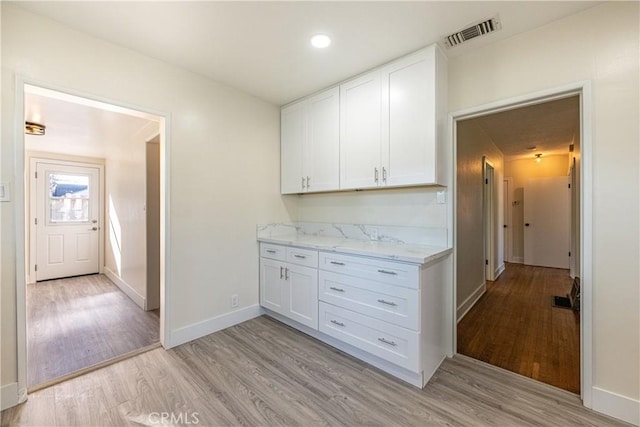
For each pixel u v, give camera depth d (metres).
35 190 4.60
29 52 1.70
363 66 2.33
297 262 2.59
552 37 1.80
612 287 1.60
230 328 2.71
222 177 2.68
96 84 1.95
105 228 5.14
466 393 1.80
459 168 2.97
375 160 2.35
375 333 2.02
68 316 3.09
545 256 5.68
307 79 2.57
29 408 1.65
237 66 2.35
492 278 4.57
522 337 2.60
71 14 1.72
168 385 1.87
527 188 5.85
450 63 2.23
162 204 2.35
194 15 1.73
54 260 4.75
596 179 1.64
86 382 1.90
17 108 1.66
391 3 1.63
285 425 1.55
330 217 3.13
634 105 1.55
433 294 2.01
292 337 2.54
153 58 2.22
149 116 2.26
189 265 2.46
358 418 1.59
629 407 1.55
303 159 2.95
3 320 1.64
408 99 2.15
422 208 2.43
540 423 1.55
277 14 1.72
